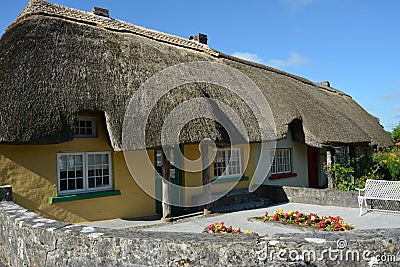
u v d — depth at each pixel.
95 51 8.92
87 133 8.82
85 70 8.20
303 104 14.13
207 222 9.19
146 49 10.51
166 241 4.16
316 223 8.35
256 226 8.74
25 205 7.64
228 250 4.01
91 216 8.64
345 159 18.70
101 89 8.08
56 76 7.68
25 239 5.09
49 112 7.16
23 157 7.70
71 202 8.31
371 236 4.25
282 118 12.27
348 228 7.79
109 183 9.15
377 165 15.31
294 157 15.43
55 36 8.49
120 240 4.30
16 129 6.77
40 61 7.70
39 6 9.70
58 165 8.23
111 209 9.02
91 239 4.42
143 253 4.20
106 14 12.27
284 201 12.37
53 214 8.02
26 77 7.29
